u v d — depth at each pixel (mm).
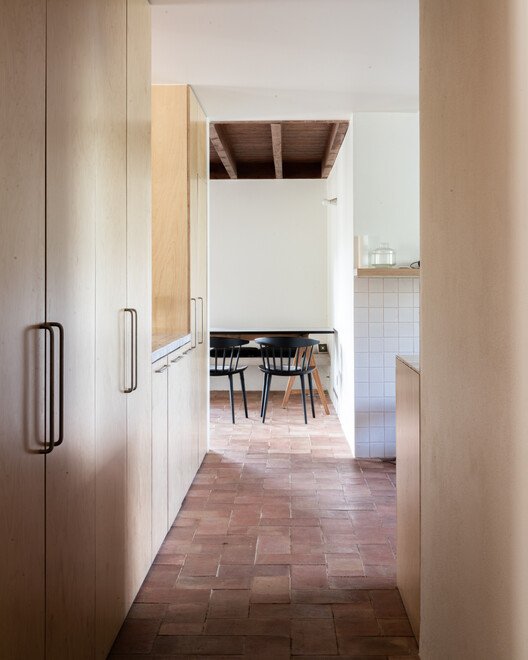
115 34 1993
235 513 3242
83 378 1638
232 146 6129
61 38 1475
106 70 1879
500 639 1150
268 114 4359
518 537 1058
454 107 1486
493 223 1191
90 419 1705
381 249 4289
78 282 1595
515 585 1071
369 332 4441
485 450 1241
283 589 2396
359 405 4430
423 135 1850
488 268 1223
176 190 3668
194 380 3820
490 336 1209
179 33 2906
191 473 3713
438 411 1668
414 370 2062
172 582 2447
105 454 1858
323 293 7211
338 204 5746
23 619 1263
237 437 5035
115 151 1981
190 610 2234
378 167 4422
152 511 2574
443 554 1613
